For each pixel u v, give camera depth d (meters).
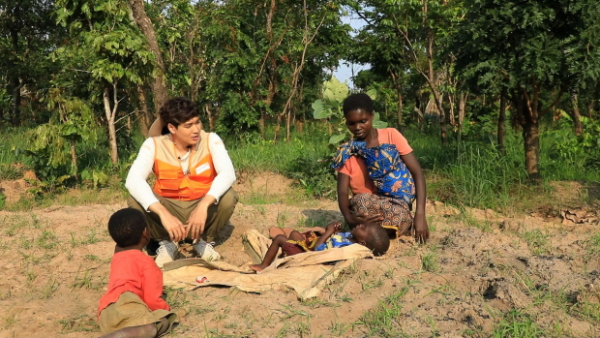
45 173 8.83
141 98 11.73
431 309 3.74
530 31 7.50
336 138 8.90
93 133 9.11
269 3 17.20
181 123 4.71
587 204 7.17
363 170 5.36
